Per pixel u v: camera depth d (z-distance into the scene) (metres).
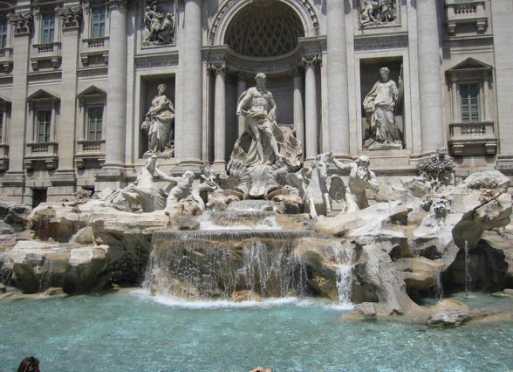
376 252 13.18
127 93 27.58
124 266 17.52
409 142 23.75
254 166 23.78
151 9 27.94
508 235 17.88
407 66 24.14
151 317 12.11
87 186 28.95
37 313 12.73
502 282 15.72
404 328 10.57
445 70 25.00
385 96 24.25
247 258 14.70
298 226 17.47
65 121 29.59
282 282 14.81
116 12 27.66
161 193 21.03
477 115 24.88
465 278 15.81
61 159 29.39
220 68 26.28
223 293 14.76
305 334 10.25
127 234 16.55
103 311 12.92
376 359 8.57
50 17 31.28
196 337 10.16
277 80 28.89
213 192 22.78
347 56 24.67
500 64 24.33
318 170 20.02
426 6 23.28
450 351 8.95
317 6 25.48
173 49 27.17
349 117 24.28
